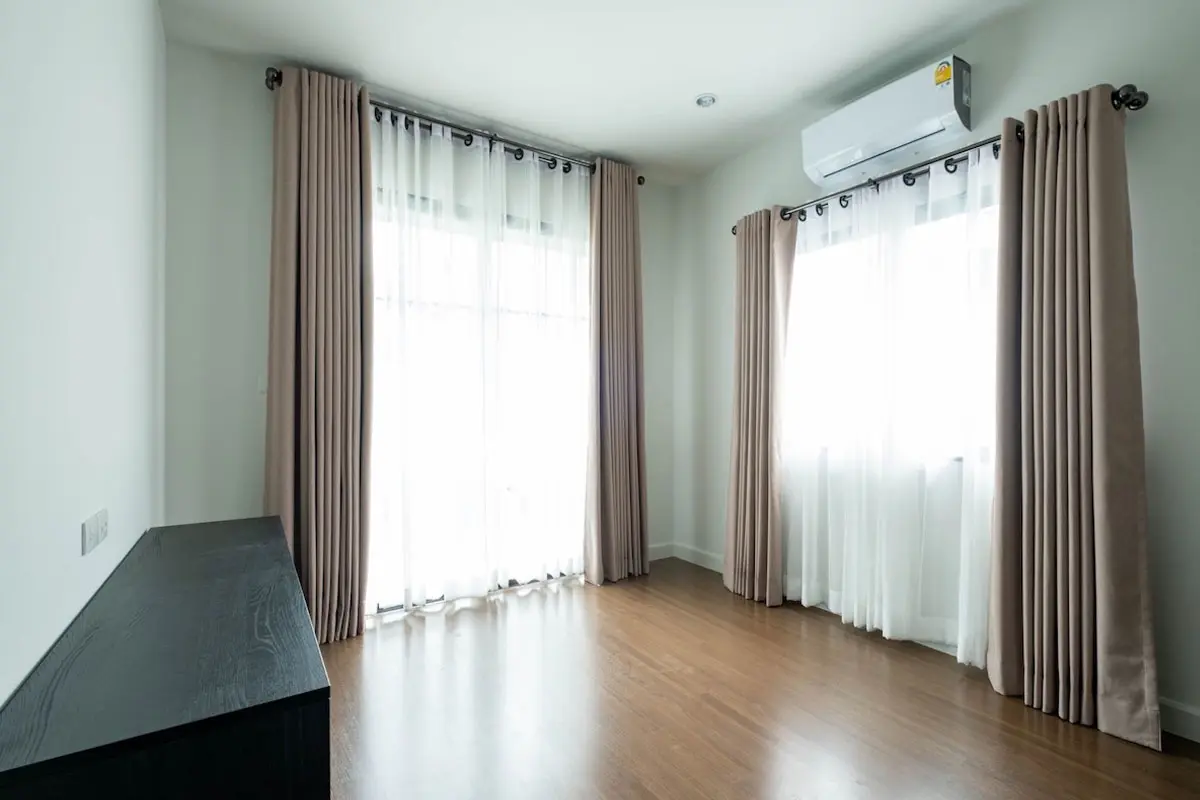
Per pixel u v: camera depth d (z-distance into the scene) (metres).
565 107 3.27
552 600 3.47
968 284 2.56
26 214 1.07
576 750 1.95
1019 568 2.32
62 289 1.25
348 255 2.88
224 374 2.75
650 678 2.48
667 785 1.77
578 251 3.91
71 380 1.31
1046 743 1.99
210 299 2.72
